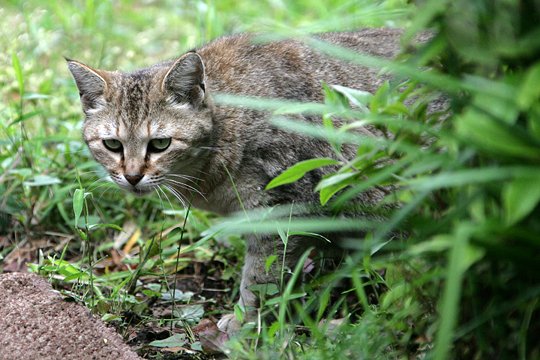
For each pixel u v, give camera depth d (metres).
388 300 5.55
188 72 8.09
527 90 4.02
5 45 13.07
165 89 8.12
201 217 9.21
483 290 5.03
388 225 4.69
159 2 17.31
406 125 4.94
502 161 4.45
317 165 5.55
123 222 9.89
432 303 5.38
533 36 4.30
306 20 13.95
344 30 9.40
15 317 6.84
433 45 4.80
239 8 14.98
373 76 8.66
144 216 9.97
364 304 5.55
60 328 6.76
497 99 4.23
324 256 8.63
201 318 7.92
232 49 8.71
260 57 8.59
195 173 8.40
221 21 13.96
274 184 5.73
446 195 5.08
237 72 8.46
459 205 4.67
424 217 4.99
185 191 8.66
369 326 5.73
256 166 8.17
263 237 8.07
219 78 8.40
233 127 8.20
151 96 8.12
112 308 7.65
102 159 8.42
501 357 5.00
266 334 6.20
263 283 8.16
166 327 7.70
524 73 4.37
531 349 4.92
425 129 4.93
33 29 13.20
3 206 9.68
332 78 8.59
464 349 5.23
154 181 8.19
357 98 5.70
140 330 7.58
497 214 4.48
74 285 7.96
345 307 6.70
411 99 7.30
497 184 4.41
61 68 13.40
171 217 10.10
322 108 5.40
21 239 9.66
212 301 8.36
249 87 8.36
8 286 7.23
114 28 15.07
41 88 11.74
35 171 9.95
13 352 6.48
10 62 12.43
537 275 4.55
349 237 8.33
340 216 8.08
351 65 8.68
